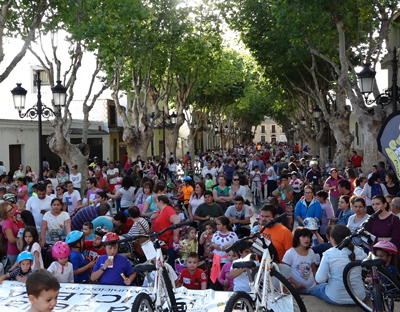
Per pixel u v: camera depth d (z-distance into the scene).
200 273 7.18
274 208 7.26
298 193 15.18
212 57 32.75
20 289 6.65
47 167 25.73
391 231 7.34
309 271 6.56
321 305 6.09
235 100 55.38
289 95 42.50
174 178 29.09
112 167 20.20
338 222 9.45
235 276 6.46
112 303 5.83
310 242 6.51
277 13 20.42
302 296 6.39
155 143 54.84
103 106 41.47
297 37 20.92
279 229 7.25
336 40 21.33
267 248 4.99
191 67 33.53
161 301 4.90
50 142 18.58
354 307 6.00
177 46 27.95
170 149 39.00
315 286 6.60
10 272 7.61
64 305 5.79
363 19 18.50
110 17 18.67
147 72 29.05
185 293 6.07
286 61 27.28
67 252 6.79
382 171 15.09
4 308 5.88
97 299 5.95
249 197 22.72
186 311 5.34
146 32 24.03
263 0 26.98
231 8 28.20
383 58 26.17
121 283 6.73
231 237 7.87
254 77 44.34
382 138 8.84
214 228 8.43
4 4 12.16
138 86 28.80
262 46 27.86
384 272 5.16
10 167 26.91
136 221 8.63
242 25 28.09
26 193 13.93
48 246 9.10
